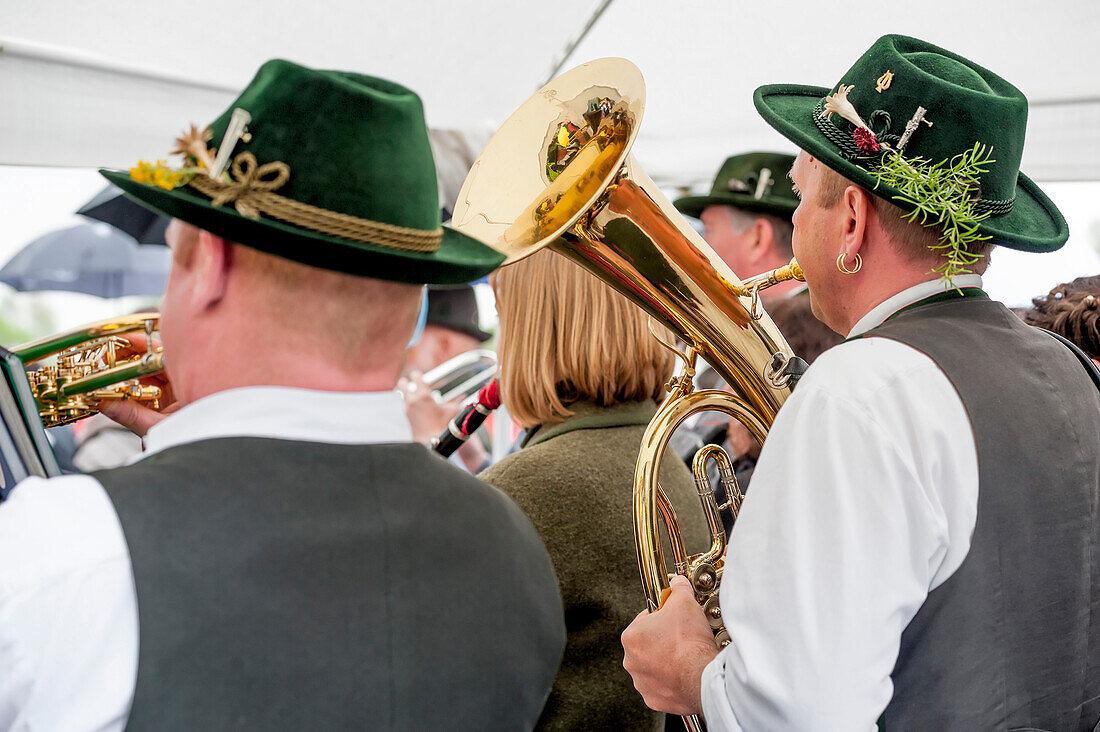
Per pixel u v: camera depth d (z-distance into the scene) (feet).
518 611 2.91
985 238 3.46
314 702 2.39
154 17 7.55
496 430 10.66
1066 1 7.93
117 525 2.23
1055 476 3.27
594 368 4.70
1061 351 3.66
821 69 9.30
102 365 4.04
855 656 2.90
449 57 9.11
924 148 3.52
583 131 4.38
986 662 3.13
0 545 2.15
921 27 8.60
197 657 2.24
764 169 8.92
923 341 3.32
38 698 2.11
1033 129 8.43
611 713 4.29
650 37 9.46
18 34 7.13
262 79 2.56
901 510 3.01
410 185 2.66
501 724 2.78
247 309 2.63
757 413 4.50
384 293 2.73
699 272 4.25
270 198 2.48
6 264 13.03
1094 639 3.39
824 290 3.84
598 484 4.48
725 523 6.52
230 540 2.35
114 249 13.39
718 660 3.28
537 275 4.71
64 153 7.40
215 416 2.58
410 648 2.58
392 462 2.76
